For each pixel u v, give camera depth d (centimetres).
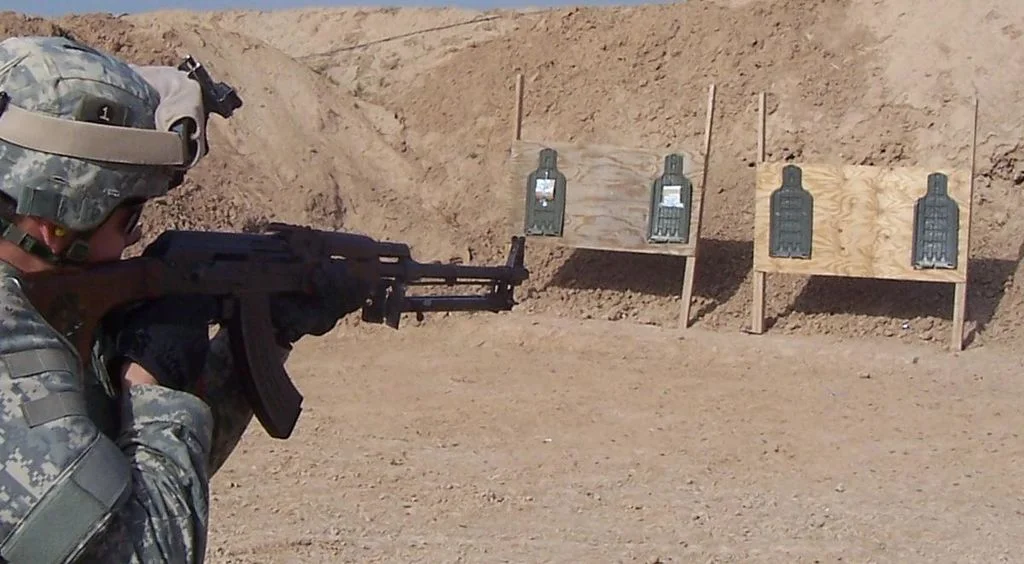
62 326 178
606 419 1011
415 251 1598
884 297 1427
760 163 1427
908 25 1822
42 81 159
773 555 677
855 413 1057
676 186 1458
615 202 1492
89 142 161
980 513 778
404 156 1812
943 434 991
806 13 1873
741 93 1797
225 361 217
